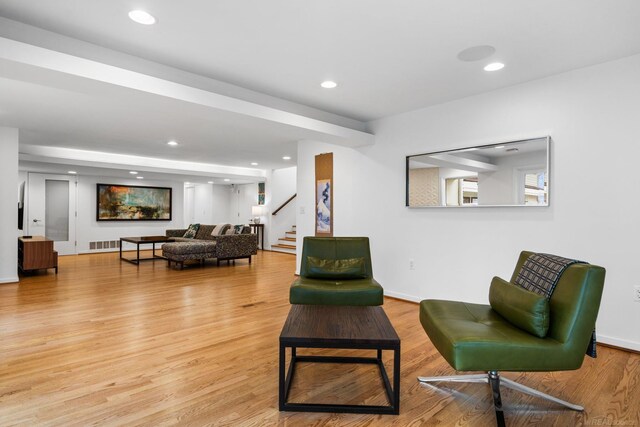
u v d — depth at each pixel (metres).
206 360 2.51
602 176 2.82
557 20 2.19
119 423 1.74
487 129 3.49
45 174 8.62
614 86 2.77
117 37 2.41
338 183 5.03
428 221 3.99
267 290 4.79
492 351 1.72
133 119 4.35
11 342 2.80
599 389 2.13
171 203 10.96
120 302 4.10
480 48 2.57
